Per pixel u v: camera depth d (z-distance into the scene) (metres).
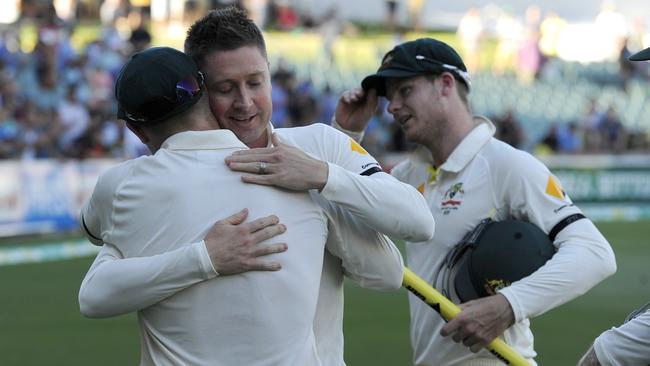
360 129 13.59
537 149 70.81
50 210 46.81
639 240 51.50
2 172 45.09
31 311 30.70
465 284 12.37
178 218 8.91
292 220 9.02
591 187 63.97
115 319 29.47
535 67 89.69
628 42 97.50
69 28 65.56
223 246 8.69
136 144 51.12
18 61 59.44
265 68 9.32
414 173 13.83
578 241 12.14
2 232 45.19
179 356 8.89
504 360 11.98
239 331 8.77
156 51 9.08
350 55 84.88
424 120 13.12
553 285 11.84
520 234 12.24
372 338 26.66
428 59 13.00
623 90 88.31
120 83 9.07
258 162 9.01
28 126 49.75
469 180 12.96
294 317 8.91
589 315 30.75
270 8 83.50
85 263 41.00
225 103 9.25
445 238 13.02
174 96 8.96
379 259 9.60
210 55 9.16
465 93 13.30
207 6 78.31
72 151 50.06
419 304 13.20
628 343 9.74
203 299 8.80
